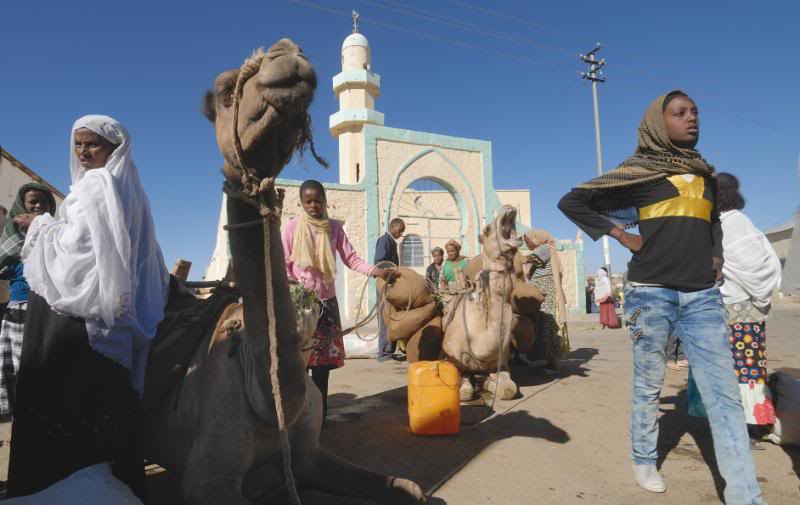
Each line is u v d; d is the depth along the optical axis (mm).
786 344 9102
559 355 6641
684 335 2846
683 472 3271
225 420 2074
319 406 2508
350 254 4051
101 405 2033
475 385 5328
